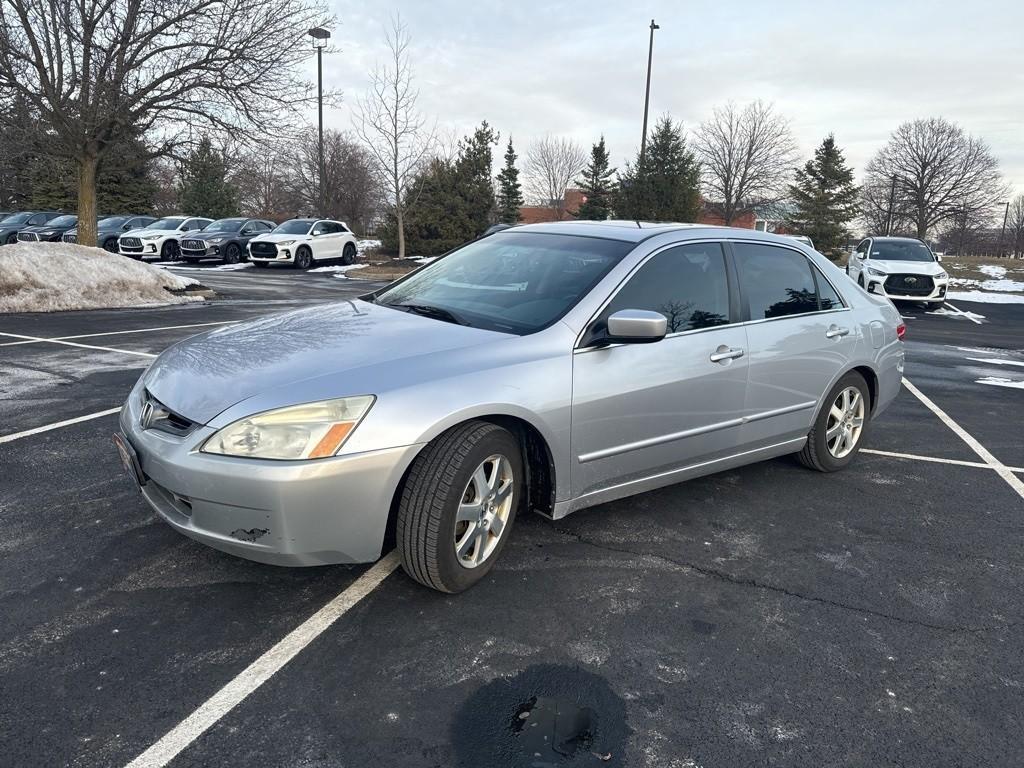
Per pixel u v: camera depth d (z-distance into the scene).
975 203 65.19
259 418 2.69
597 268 3.66
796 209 46.41
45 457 4.53
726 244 4.16
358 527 2.78
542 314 3.46
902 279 16.95
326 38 19.14
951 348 11.20
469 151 32.12
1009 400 7.40
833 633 2.97
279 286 16.97
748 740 2.33
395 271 22.30
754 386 4.10
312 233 23.80
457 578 3.02
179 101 15.12
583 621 2.97
